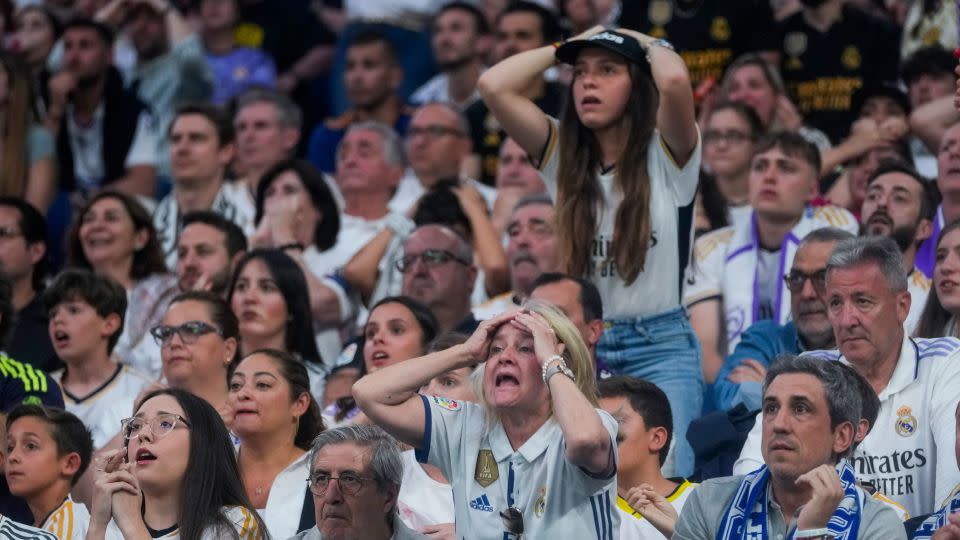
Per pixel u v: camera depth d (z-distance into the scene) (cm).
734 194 3159
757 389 2389
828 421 1836
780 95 3384
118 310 2792
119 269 3136
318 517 1950
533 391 1842
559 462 1819
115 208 3142
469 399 2245
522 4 3750
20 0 4681
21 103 3678
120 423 2628
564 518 1812
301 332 2778
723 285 2878
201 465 2073
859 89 3412
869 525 1777
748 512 1844
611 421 1828
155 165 3934
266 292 2755
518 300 2834
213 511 2064
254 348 2762
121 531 2030
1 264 3145
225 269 2998
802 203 2819
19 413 2327
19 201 3191
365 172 3362
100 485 2041
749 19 3659
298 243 3162
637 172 2358
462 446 1873
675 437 2378
